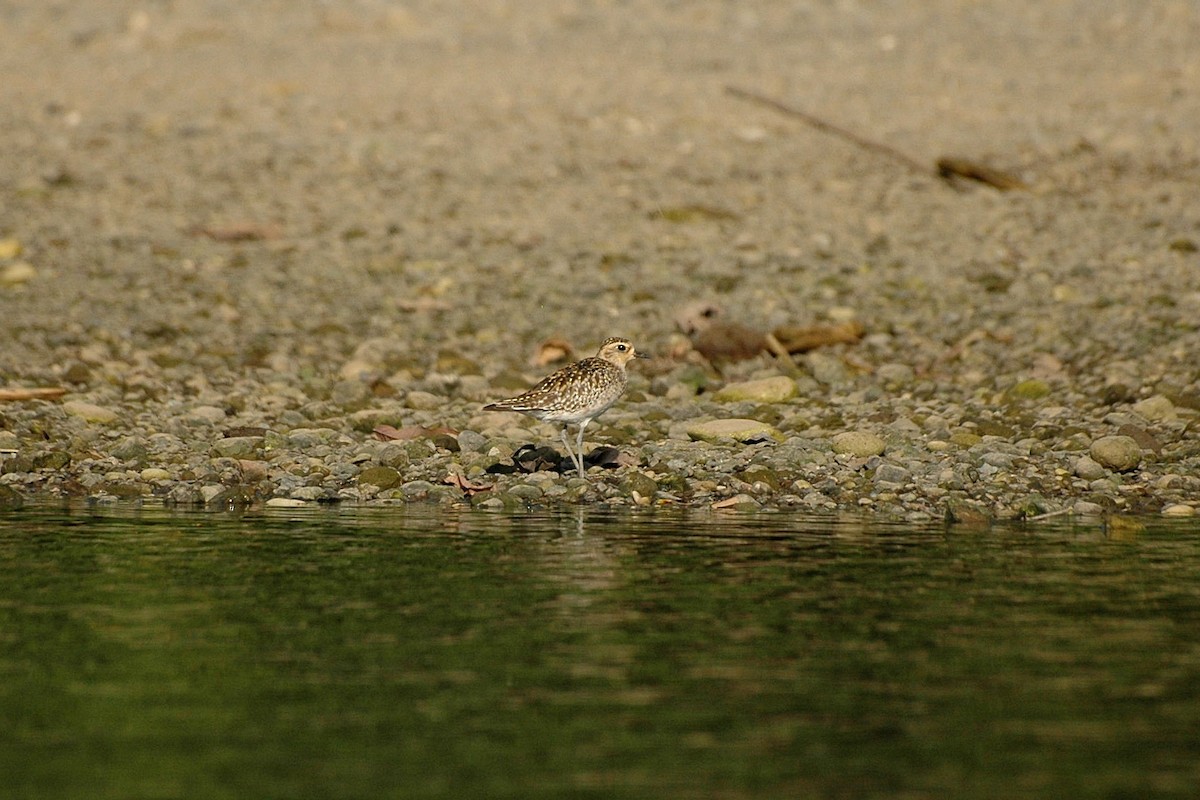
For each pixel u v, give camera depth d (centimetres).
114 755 846
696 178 3116
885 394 2036
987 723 891
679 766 826
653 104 3572
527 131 3406
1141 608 1138
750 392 2014
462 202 2991
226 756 844
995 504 1544
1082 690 948
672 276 2586
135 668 1000
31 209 2909
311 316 2416
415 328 2362
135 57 3991
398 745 861
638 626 1093
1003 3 4288
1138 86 3575
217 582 1223
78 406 1884
